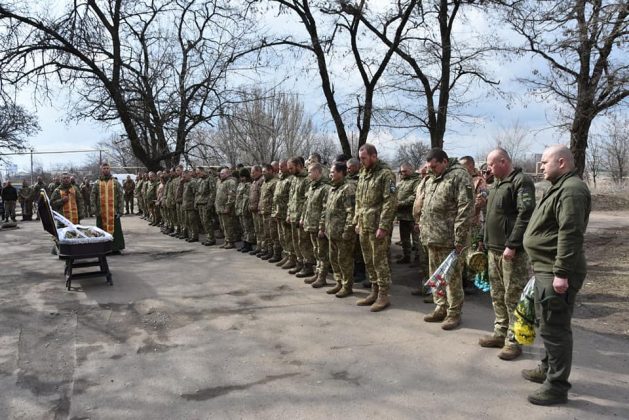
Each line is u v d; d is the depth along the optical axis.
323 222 6.46
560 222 3.13
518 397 3.42
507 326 4.34
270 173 8.79
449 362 4.05
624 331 4.79
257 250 9.46
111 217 9.66
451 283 4.90
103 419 3.19
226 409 3.29
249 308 5.77
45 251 10.49
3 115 23.72
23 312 5.64
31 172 30.89
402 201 8.27
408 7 11.19
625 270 7.50
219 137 29.16
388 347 4.42
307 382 3.70
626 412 3.18
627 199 21.59
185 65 20.44
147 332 4.95
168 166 20.89
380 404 3.33
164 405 3.37
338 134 12.28
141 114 18.44
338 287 6.45
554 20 10.32
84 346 4.55
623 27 8.92
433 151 4.94
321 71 12.01
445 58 11.87
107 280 6.96
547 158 3.33
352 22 11.69
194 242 11.62
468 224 4.75
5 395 3.56
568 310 3.24
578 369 3.87
